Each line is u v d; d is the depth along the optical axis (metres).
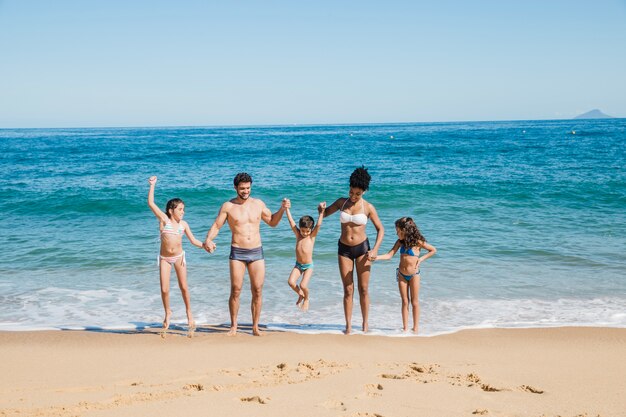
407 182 23.00
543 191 19.69
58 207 16.98
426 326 7.26
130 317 7.70
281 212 6.85
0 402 4.24
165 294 6.87
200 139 90.81
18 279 9.70
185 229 6.96
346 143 67.25
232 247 6.63
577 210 16.62
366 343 6.31
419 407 4.16
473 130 131.62
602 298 8.55
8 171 30.30
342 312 7.98
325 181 24.42
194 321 7.17
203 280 9.62
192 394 4.46
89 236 13.28
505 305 8.23
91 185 23.33
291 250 11.64
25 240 12.80
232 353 5.83
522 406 4.22
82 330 6.98
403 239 7.00
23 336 6.62
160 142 77.62
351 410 4.08
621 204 17.44
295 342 6.32
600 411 4.13
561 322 7.42
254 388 4.62
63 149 56.66
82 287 9.23
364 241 6.86
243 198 6.69
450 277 9.74
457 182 22.59
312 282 9.50
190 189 20.23
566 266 10.45
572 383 4.88
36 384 4.75
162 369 5.23
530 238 12.83
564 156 36.97
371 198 18.61
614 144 52.44
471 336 6.68
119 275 9.98
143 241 12.71
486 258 11.04
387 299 8.55
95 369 5.22
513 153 41.44
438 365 5.40
